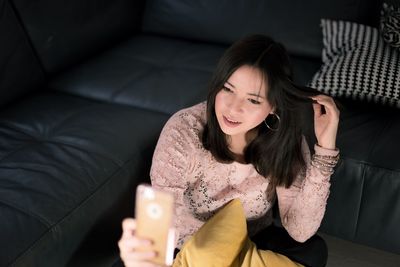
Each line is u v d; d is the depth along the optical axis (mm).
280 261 1143
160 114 1632
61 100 1686
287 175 1200
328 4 1953
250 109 1034
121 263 1239
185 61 1956
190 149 1149
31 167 1306
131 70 1869
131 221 857
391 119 1588
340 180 1496
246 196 1233
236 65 997
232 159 1153
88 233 1256
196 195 1219
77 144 1411
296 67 1904
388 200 1451
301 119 1124
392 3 1845
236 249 1115
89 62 1937
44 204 1189
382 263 1660
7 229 1108
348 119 1576
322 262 1286
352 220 1539
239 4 2051
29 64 1731
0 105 1620
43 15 1761
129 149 1429
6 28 1628
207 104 1093
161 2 2170
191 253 1067
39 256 1115
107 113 1584
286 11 1996
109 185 1320
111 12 2047
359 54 1717
